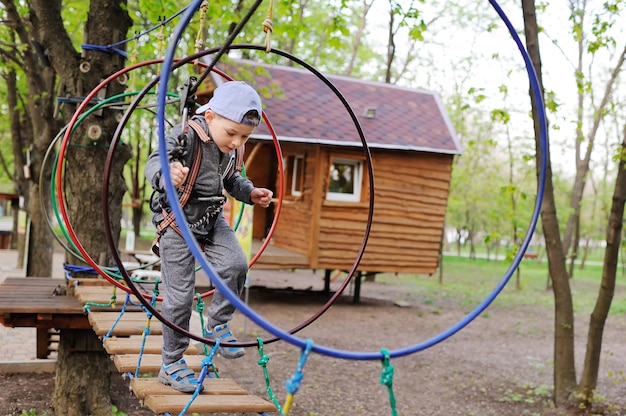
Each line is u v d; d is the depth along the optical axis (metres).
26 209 15.15
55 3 6.09
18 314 5.48
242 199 3.39
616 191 7.12
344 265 13.60
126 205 21.11
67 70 6.08
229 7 8.50
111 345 3.64
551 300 16.52
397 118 14.63
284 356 9.30
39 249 11.75
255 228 15.91
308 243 13.47
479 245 49.69
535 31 7.04
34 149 11.71
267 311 12.72
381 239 13.83
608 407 7.41
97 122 6.09
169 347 3.13
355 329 11.59
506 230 23.75
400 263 14.02
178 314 3.05
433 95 15.88
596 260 41.38
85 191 6.14
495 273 24.23
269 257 12.97
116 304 4.93
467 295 16.98
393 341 10.82
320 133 13.26
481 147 23.20
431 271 14.34
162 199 3.03
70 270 5.93
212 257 3.10
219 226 3.15
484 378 8.78
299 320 12.02
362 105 14.66
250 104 2.96
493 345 10.98
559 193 25.09
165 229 3.04
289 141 12.83
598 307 7.34
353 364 9.17
